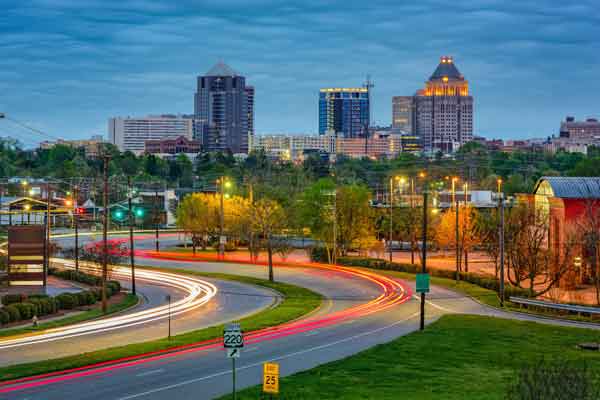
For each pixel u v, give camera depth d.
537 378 39.75
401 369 57.22
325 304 98.44
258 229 154.50
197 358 63.28
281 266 144.50
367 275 128.75
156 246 177.75
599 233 105.25
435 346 66.31
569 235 108.50
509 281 111.31
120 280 128.12
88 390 52.38
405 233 164.38
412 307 93.81
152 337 75.62
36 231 107.62
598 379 50.25
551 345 67.56
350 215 151.75
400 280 121.62
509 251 107.56
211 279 127.19
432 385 52.12
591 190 119.50
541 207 119.81
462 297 102.88
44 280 107.56
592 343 67.31
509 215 122.81
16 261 107.38
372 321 83.25
